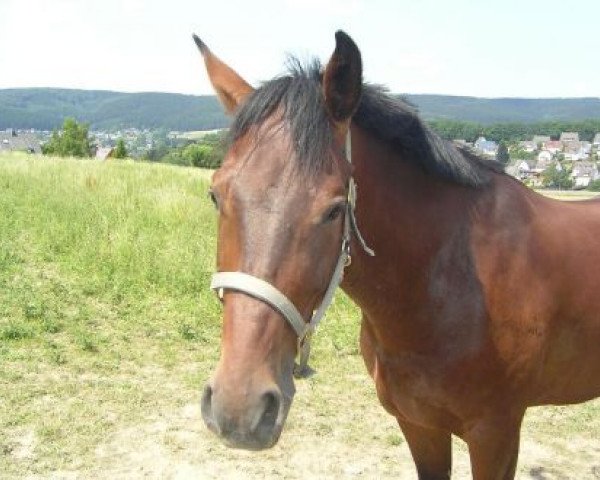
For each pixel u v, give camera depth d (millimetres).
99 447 3840
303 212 1713
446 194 2387
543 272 2480
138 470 3637
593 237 2723
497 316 2352
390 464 3852
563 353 2627
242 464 3762
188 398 4547
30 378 4660
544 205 2727
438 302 2322
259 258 1703
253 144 1793
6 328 5430
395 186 2271
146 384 4738
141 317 6160
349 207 1928
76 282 7039
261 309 1687
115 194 11719
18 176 14383
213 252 8250
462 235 2367
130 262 7613
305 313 1788
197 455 3824
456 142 2637
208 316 6238
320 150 1763
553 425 4469
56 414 4160
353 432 4203
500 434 2469
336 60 1863
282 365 1744
